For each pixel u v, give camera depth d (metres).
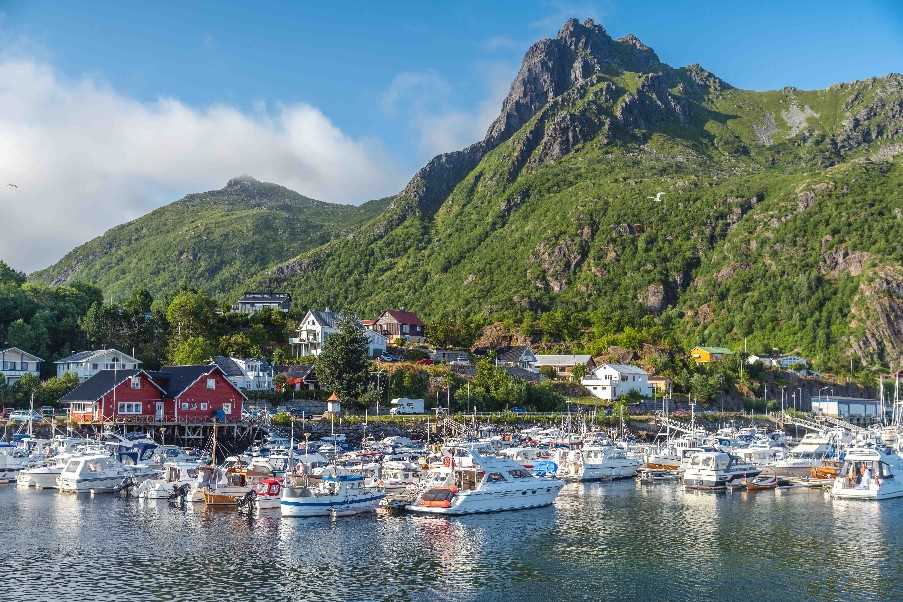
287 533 78.12
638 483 117.12
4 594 58.69
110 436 133.12
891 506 95.44
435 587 61.41
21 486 107.31
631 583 62.47
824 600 58.50
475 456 90.62
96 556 69.06
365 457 122.69
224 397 152.50
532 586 61.75
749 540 76.44
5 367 181.38
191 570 65.19
